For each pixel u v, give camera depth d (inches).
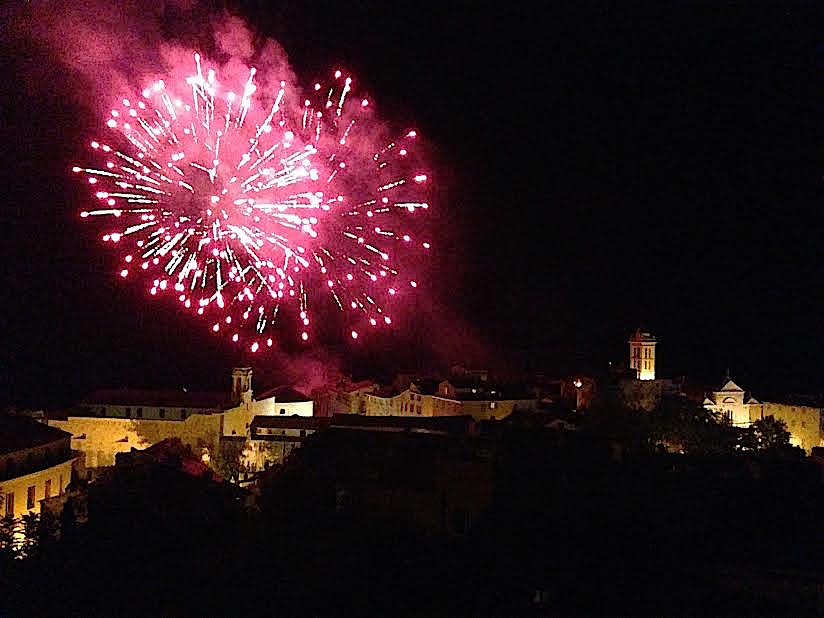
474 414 5187.0
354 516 1939.0
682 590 1407.5
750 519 1627.7
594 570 1457.9
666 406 4372.5
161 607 1393.9
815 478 1868.8
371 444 2652.6
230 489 2460.6
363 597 1427.2
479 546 1585.9
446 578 1477.6
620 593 1400.1
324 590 1439.5
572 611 1359.5
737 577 1434.5
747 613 1341.0
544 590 1424.7
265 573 1476.4
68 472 3280.0
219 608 1393.9
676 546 1530.5
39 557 1507.1
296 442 4293.8
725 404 5295.3
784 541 1537.9
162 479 2321.6
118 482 2316.7
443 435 2851.9
